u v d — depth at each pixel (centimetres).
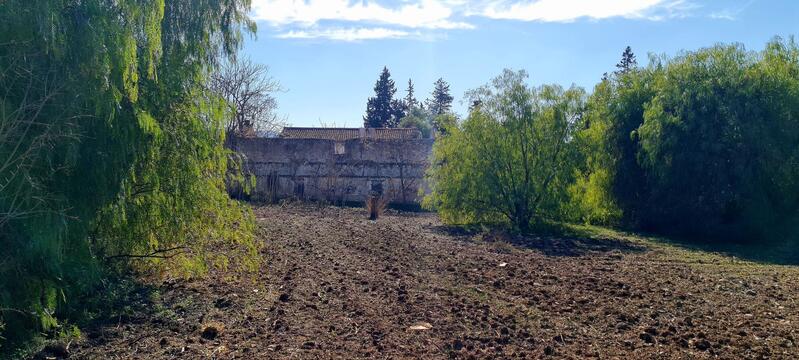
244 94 3778
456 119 2388
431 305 968
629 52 6025
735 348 767
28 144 670
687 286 1220
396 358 704
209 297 984
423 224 2409
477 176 2291
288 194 3297
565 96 2262
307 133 4684
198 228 989
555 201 2253
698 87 2198
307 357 702
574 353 741
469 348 748
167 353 712
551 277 1266
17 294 692
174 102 950
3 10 651
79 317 832
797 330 863
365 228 2158
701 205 2209
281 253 1483
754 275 1398
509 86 2275
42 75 684
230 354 709
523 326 862
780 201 2177
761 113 2131
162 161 930
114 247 945
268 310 914
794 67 2247
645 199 2438
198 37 1039
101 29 703
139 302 938
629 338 812
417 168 3347
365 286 1112
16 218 647
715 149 2144
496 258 1545
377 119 7388
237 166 1066
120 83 746
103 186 765
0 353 678
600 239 2116
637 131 2353
